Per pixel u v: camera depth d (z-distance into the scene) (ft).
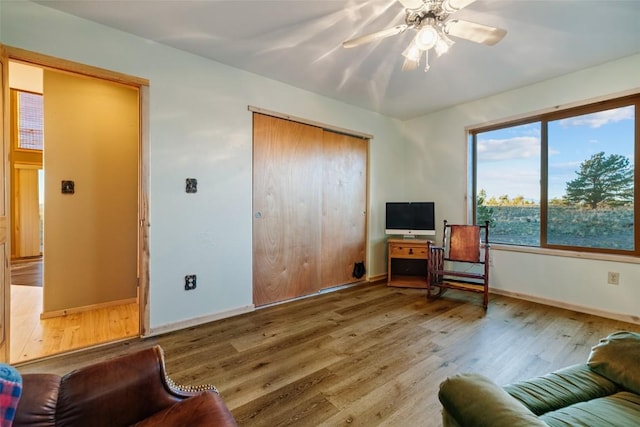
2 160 5.85
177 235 8.25
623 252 9.07
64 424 2.88
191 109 8.45
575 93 9.66
